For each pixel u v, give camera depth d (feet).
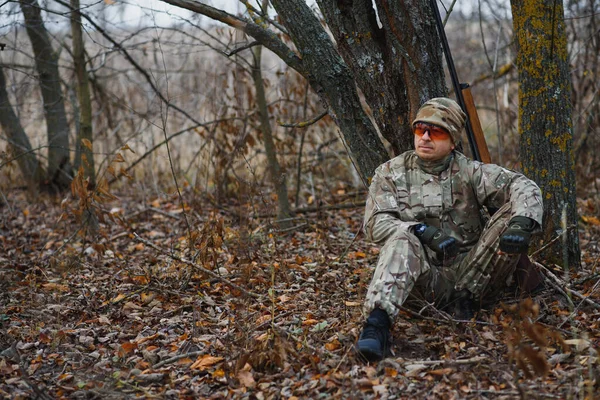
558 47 14.25
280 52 14.57
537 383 9.82
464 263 11.89
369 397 9.79
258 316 13.12
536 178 14.64
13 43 24.72
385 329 10.66
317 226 20.20
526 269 12.60
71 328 13.21
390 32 13.34
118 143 29.14
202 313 13.71
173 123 30.99
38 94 28.89
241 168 24.06
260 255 17.19
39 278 16.66
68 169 27.94
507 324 11.64
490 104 34.55
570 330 11.58
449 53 13.80
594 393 9.39
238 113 24.97
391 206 11.78
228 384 10.53
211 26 22.68
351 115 14.32
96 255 19.20
